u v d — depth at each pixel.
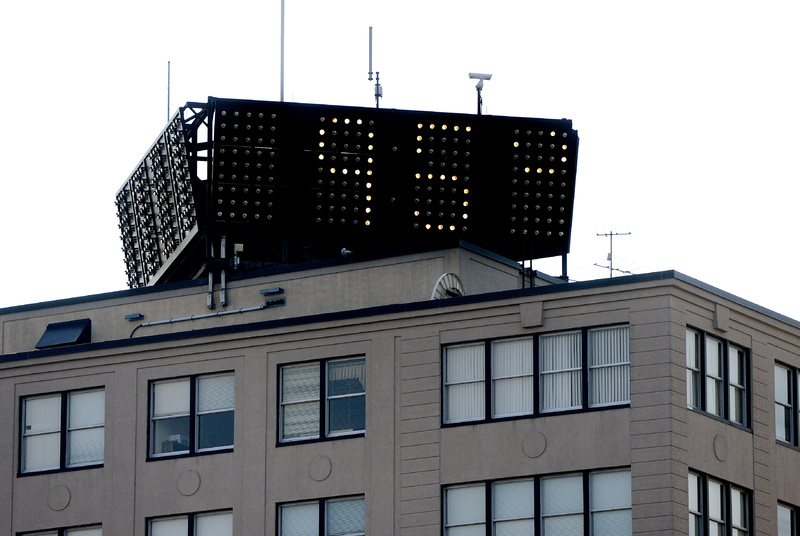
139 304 135.25
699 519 109.44
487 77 145.00
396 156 141.25
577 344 111.62
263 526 117.62
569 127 144.12
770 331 117.56
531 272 135.38
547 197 143.62
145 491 121.69
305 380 119.12
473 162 142.62
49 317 137.38
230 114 138.00
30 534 124.69
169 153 141.12
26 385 127.00
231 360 121.25
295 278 131.75
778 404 117.62
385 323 117.19
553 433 111.00
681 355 109.88
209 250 136.88
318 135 139.88
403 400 115.62
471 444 113.12
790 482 117.06
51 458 125.38
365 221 140.12
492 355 113.88
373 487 115.31
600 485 109.38
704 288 112.50
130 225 152.38
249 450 119.25
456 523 112.94
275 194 138.25
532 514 110.81
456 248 128.00
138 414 123.25
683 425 109.06
